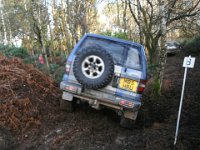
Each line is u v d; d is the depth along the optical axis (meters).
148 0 11.67
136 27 19.55
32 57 12.09
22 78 7.25
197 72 14.59
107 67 5.66
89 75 5.74
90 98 6.02
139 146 5.49
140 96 5.91
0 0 22.30
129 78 5.90
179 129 6.46
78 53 5.96
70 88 6.00
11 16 16.81
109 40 6.37
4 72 7.31
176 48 24.03
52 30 23.06
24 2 15.47
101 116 6.70
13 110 6.01
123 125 6.26
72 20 15.81
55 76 9.48
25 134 5.59
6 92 6.62
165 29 9.69
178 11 10.97
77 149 5.22
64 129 5.90
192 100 9.35
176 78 13.48
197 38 22.77
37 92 7.02
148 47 12.11
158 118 7.47
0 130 5.49
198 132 6.27
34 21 12.57
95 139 5.63
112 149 5.32
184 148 5.44
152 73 12.08
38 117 6.15
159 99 9.15
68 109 6.54
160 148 5.43
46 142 5.39
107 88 5.91
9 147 5.19
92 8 19.80
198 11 10.55
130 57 6.11
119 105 5.93
